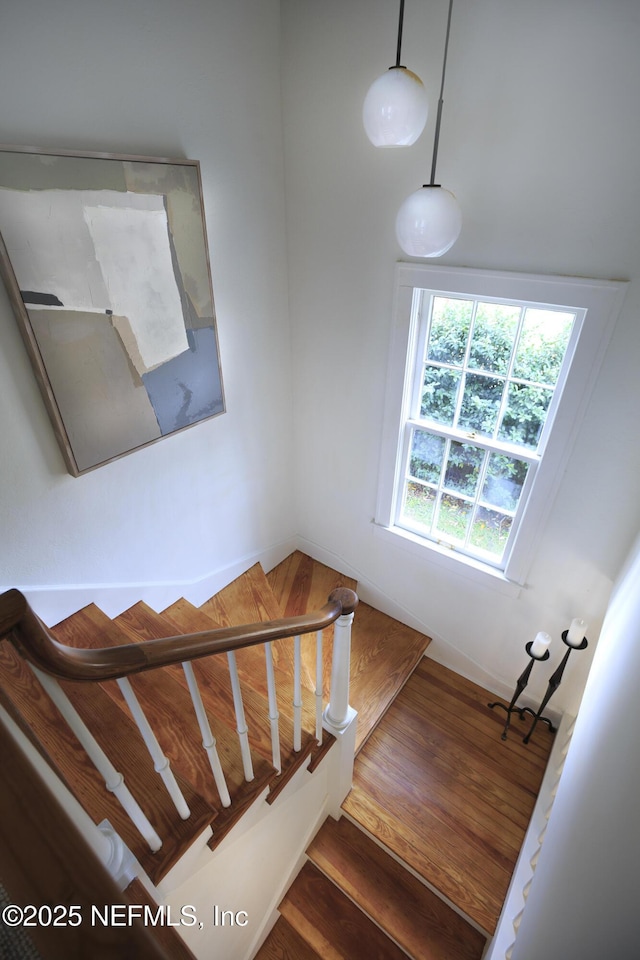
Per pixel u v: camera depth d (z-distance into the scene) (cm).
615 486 195
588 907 85
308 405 290
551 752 243
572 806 111
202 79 187
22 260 152
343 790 226
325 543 337
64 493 193
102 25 155
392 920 204
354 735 208
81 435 187
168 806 127
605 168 157
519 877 190
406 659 287
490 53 161
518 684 240
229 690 196
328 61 198
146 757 138
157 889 119
